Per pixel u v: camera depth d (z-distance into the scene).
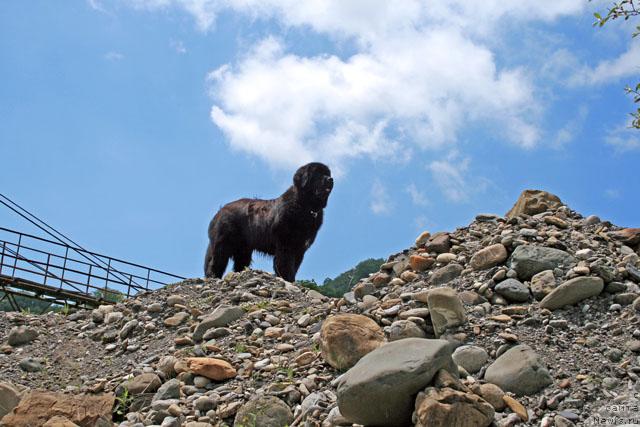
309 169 7.21
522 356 3.67
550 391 3.47
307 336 4.61
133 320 5.22
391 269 5.11
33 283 7.97
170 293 5.64
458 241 5.07
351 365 4.03
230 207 7.90
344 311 4.77
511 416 3.27
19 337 5.12
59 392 4.30
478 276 4.61
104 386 4.48
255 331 4.77
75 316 5.54
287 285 5.67
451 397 3.03
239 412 3.84
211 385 4.29
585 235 4.88
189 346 4.77
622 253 4.66
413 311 4.31
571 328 4.03
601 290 4.28
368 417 3.17
